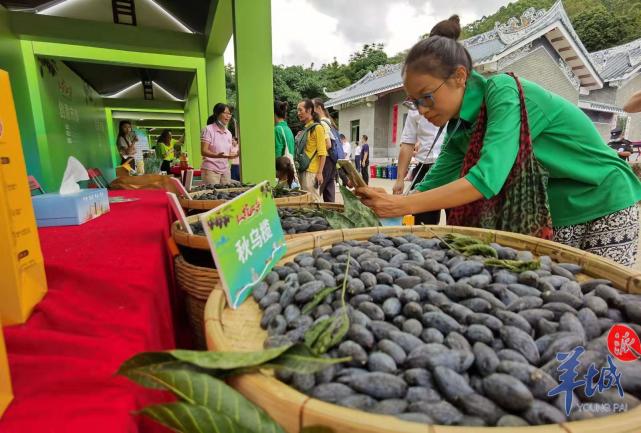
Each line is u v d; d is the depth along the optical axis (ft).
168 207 5.32
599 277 2.31
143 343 1.77
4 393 1.27
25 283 1.79
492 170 2.93
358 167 34.19
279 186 6.31
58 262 2.48
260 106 9.71
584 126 3.36
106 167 23.73
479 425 1.19
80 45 15.02
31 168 10.68
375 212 3.36
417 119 7.89
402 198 3.19
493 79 3.34
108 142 28.71
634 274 2.10
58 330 1.77
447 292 1.96
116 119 39.83
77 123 16.88
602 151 3.41
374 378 1.33
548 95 3.32
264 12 9.30
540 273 2.18
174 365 1.35
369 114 41.55
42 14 12.35
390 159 40.24
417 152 8.13
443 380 1.33
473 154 3.53
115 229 3.60
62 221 3.77
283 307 1.93
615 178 3.42
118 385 1.43
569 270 2.36
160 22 14.79
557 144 3.39
